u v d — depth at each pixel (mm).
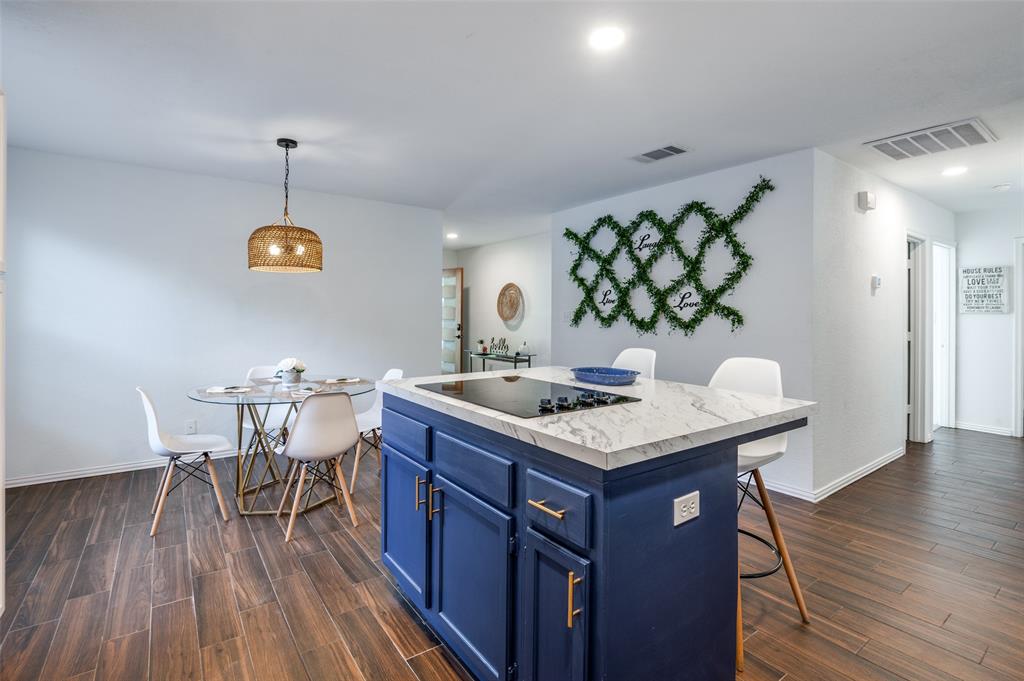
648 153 3379
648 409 1582
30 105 2701
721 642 1470
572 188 4305
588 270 4859
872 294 3830
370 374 4871
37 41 2059
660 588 1277
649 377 2877
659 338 4184
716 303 3748
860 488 3496
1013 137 3055
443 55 2154
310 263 3248
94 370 3658
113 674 1635
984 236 5055
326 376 4625
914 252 4715
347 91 2506
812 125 2885
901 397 4270
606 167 3697
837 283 3439
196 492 3363
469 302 8422
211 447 2844
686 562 1346
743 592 2154
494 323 7797
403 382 2213
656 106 2648
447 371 8531
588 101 2598
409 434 1966
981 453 4359
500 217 5621
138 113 2799
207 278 4059
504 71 2289
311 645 1801
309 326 4535
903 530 2787
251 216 4227
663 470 1271
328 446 2713
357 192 4539
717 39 2012
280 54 2160
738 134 3025
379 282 4898
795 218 3307
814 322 3240
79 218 3580
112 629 1871
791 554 2500
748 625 1918
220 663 1699
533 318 7004
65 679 1608
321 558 2445
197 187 4000
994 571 2326
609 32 1970
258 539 2648
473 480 1569
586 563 1161
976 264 5109
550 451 1271
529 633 1354
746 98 2545
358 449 3436
